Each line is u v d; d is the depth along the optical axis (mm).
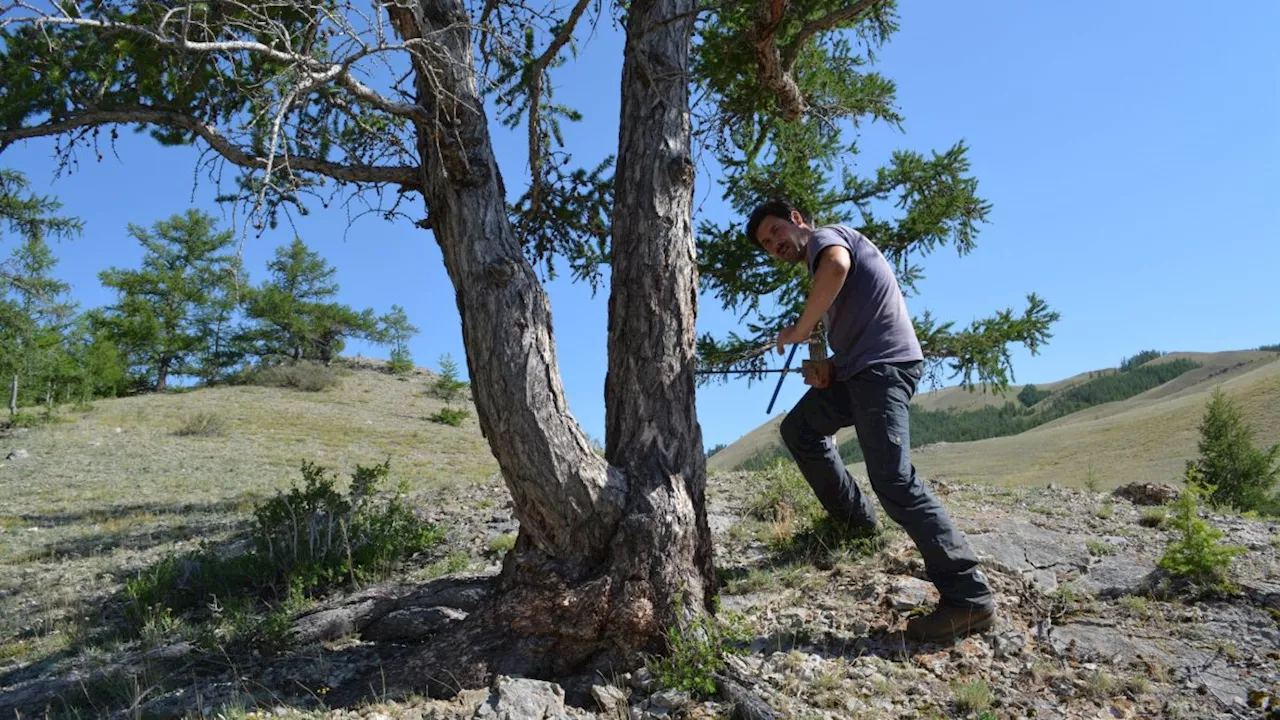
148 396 36344
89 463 18516
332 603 5316
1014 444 55500
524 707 3129
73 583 7836
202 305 47094
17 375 25797
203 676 4359
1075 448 50031
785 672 3500
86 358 37406
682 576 3670
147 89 4258
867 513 5137
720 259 9195
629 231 4086
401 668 3646
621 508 3674
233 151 4027
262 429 26938
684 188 4145
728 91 6035
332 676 3928
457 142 3881
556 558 3680
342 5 3707
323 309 49062
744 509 7012
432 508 9016
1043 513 6305
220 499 13336
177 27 4023
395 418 33094
